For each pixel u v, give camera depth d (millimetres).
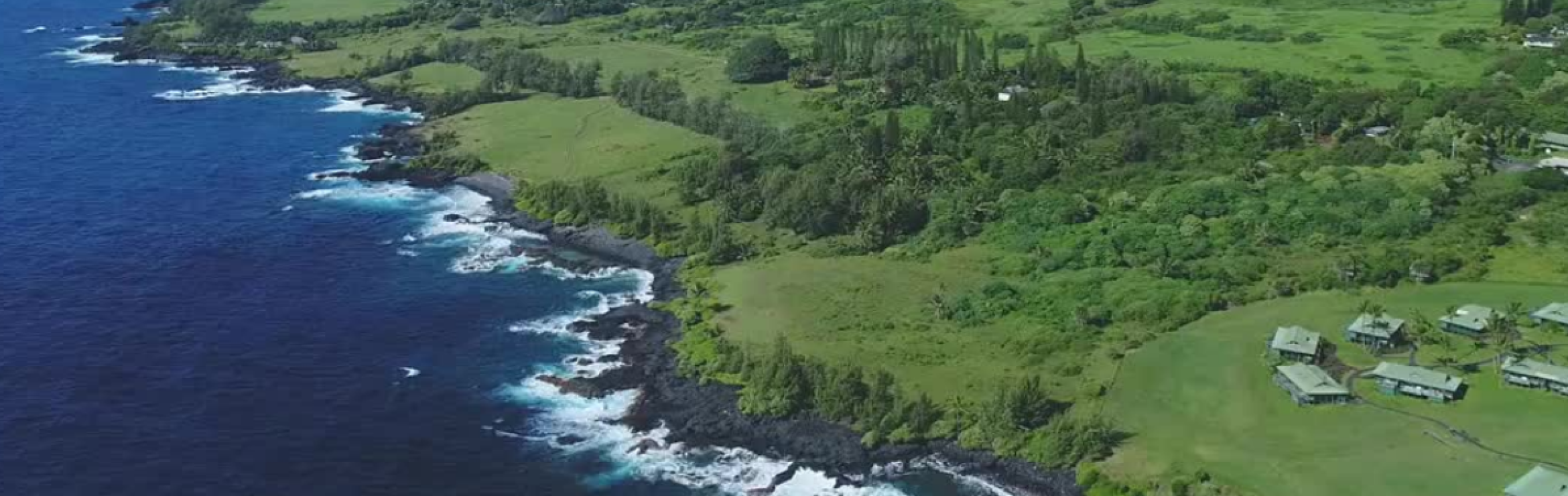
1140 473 161250
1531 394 173125
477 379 198000
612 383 195375
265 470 170375
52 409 185375
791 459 173000
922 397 177500
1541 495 146375
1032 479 165000
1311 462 160375
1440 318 196875
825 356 197875
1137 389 181625
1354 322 193500
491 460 174250
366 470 171000
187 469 170000
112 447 175250
